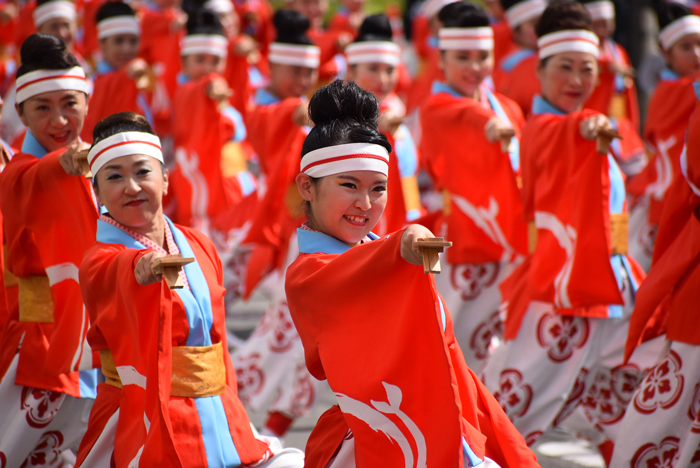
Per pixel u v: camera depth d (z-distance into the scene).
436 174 10.16
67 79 7.55
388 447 5.28
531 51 13.88
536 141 8.32
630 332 7.50
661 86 12.87
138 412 5.91
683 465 7.12
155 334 5.68
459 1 10.27
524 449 5.62
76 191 6.84
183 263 5.14
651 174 13.08
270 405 10.12
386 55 12.10
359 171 5.47
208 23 15.69
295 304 5.60
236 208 13.09
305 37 12.29
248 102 17.61
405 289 5.02
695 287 7.14
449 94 10.17
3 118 14.15
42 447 7.30
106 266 5.93
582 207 7.90
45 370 7.10
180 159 14.27
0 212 8.14
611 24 15.77
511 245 9.70
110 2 14.43
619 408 8.30
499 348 8.41
